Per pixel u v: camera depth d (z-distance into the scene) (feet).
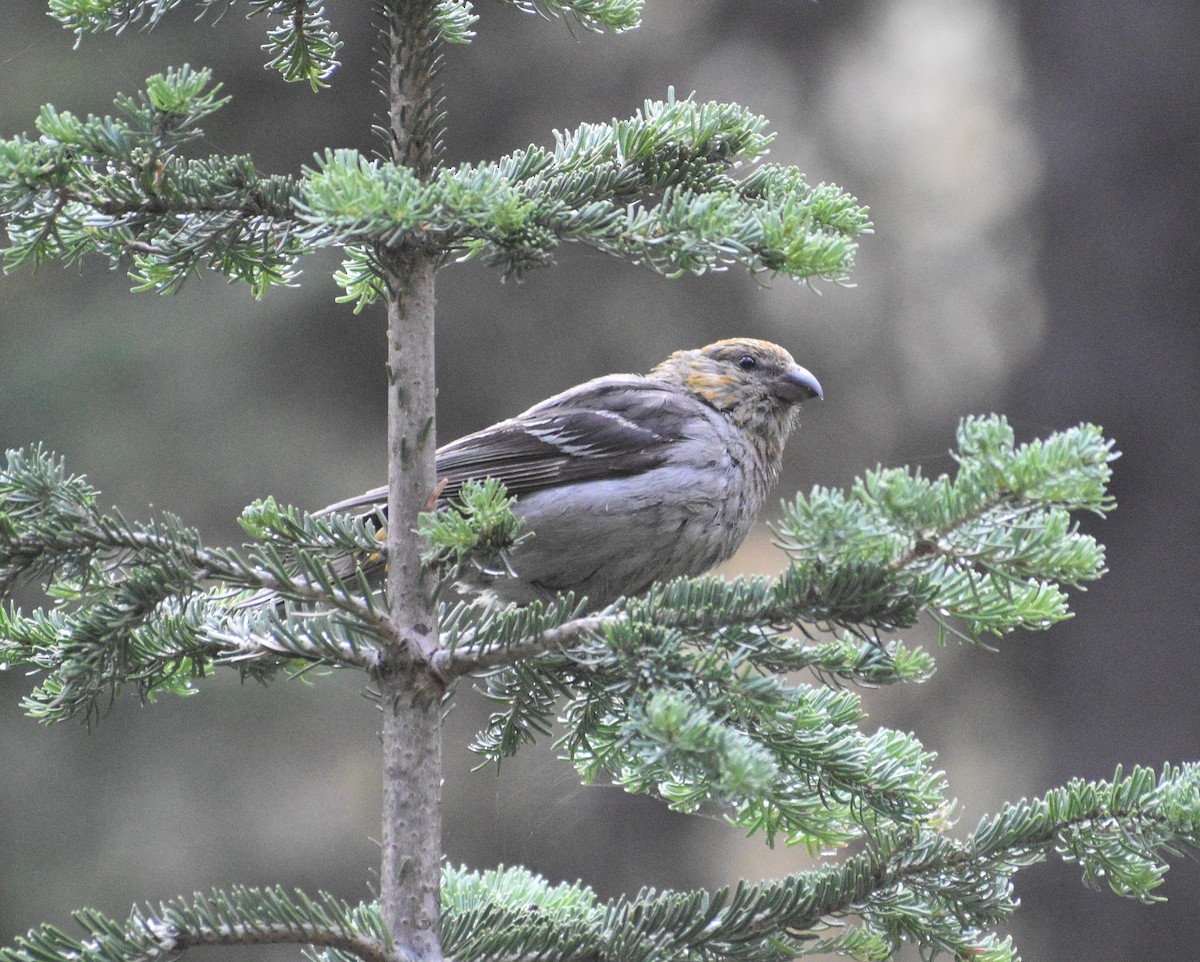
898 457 51.31
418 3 14.12
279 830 44.78
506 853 40.68
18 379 43.73
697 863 47.50
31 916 41.73
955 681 49.44
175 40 44.06
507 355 46.91
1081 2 48.85
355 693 44.50
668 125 15.58
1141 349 47.26
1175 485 46.52
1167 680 45.83
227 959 42.50
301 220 13.91
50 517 12.76
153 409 44.73
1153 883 13.47
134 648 13.53
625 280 48.03
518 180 15.30
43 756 43.45
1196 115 47.26
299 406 46.24
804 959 32.94
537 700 15.25
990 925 13.58
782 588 12.69
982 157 53.42
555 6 15.96
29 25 43.45
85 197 13.03
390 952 12.65
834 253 13.06
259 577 13.20
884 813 13.15
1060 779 46.70
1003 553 11.73
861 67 52.75
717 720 12.31
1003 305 51.90
